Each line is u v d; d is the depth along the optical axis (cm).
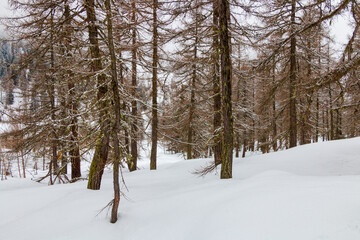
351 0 471
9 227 432
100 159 659
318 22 570
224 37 616
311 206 297
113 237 391
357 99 779
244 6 714
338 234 232
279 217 296
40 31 821
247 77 940
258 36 820
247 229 297
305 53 1170
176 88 1340
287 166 845
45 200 580
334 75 512
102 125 621
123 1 623
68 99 888
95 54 676
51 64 973
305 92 571
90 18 678
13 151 1024
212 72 950
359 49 540
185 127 1661
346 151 875
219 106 922
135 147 1384
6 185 928
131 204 520
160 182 839
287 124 1465
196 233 348
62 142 951
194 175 912
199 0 705
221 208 380
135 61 779
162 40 912
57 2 773
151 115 1248
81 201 537
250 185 471
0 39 843
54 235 396
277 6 969
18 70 912
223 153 625
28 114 1034
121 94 631
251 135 1748
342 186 354
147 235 382
